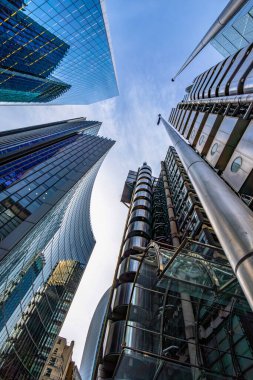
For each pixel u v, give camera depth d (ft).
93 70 284.61
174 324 51.80
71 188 221.66
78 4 158.81
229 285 34.22
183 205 105.81
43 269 192.95
